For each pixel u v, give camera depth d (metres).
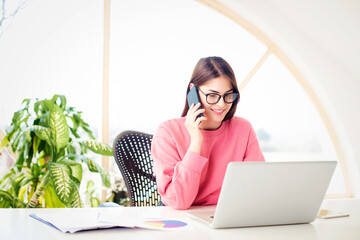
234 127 1.49
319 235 0.71
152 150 1.39
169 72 3.30
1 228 0.71
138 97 3.16
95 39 3.07
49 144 2.25
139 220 0.80
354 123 4.10
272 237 0.69
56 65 2.91
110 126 3.04
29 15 2.87
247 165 0.74
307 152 4.05
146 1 3.29
